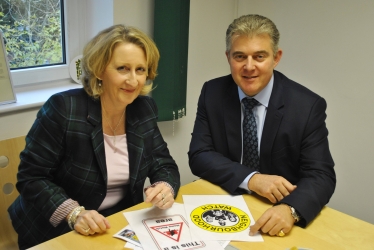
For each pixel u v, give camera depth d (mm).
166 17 2119
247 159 1634
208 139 1676
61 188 1354
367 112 2199
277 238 1165
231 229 1194
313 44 2342
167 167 1553
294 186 1387
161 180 1452
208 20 2492
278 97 1553
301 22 2367
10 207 1527
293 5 2381
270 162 1573
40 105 1884
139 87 1338
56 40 2152
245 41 1456
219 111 1659
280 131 1528
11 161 1654
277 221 1184
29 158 1340
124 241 1117
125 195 1522
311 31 2336
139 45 1306
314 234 1206
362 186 2312
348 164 2342
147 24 2209
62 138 1333
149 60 1354
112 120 1439
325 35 2281
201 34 2475
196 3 2381
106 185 1410
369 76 2152
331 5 2223
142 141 1483
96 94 1358
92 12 2141
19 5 1959
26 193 1326
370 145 2229
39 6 2033
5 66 1805
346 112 2285
